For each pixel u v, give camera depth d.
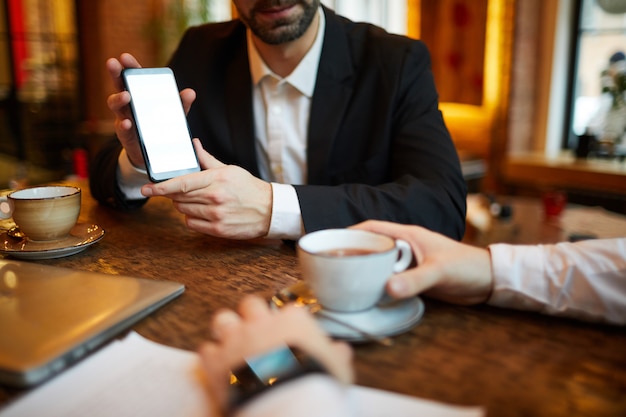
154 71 0.82
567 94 3.40
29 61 3.64
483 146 3.45
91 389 0.42
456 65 3.54
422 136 1.05
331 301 0.52
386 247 0.54
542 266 0.58
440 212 0.91
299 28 1.08
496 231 1.86
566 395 0.42
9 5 3.50
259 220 0.80
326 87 1.17
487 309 0.58
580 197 2.89
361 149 1.16
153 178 0.77
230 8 4.01
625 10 3.07
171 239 0.85
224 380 0.39
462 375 0.45
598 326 0.55
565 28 3.27
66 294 0.58
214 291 0.62
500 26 3.20
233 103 1.25
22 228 0.77
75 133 3.73
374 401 0.40
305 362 0.39
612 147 2.98
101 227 0.92
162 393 0.42
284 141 1.23
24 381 0.43
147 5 3.94
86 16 3.80
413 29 3.65
